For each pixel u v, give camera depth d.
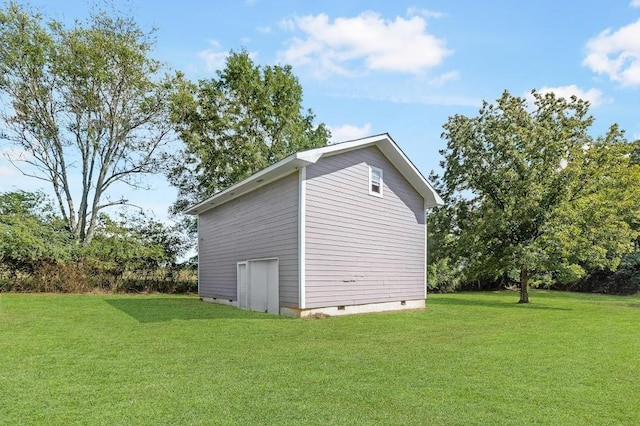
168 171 23.88
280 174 11.43
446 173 20.11
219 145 25.66
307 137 29.36
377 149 13.24
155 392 4.38
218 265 15.52
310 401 4.13
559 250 16.48
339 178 11.74
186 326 8.88
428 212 21.16
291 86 27.36
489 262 18.45
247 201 13.51
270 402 4.09
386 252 13.28
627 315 12.70
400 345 7.09
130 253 19.64
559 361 5.96
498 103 18.70
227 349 6.57
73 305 12.78
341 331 8.52
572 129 17.75
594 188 17.09
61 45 19.56
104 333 7.92
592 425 3.61
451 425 3.58
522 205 16.97
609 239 16.98
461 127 19.27
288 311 10.95
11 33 18.64
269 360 5.85
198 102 24.11
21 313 10.66
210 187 25.09
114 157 21.81
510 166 18.11
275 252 11.72
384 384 4.73
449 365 5.66
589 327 9.73
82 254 18.72
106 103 20.83
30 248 17.03
